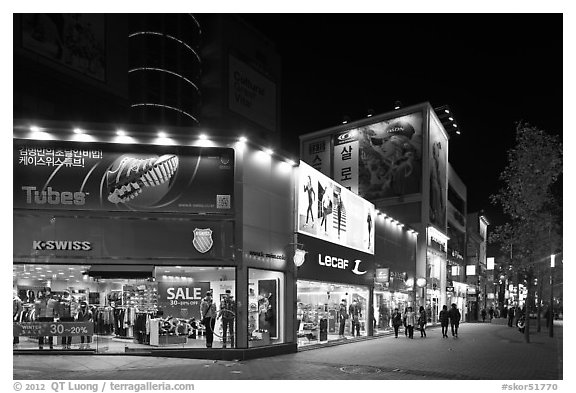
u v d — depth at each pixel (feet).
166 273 54.34
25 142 50.16
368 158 153.99
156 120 183.01
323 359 53.16
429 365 49.32
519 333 100.89
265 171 58.65
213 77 225.15
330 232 73.87
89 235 50.55
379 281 90.38
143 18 184.96
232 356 50.96
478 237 218.79
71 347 51.26
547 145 81.30
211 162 53.72
